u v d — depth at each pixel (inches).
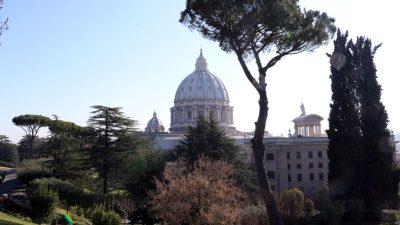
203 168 2043.6
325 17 1205.7
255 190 2650.1
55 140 2807.6
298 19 1149.1
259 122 1165.1
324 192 3186.5
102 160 2878.9
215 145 2849.4
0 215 1370.6
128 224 2171.5
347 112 2373.3
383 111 2365.9
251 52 1243.2
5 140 5516.7
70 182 2554.1
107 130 2898.6
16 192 2194.9
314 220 2096.5
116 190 3083.2
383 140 2319.1
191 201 1466.5
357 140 2316.7
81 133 3211.1
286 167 4306.1
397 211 2308.1
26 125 4087.1
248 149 4559.5
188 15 1189.7
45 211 1514.5
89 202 2278.5
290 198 2097.7
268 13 1088.8
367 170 2298.2
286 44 1190.3
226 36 1168.8
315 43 1207.6
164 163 2463.1
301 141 4453.7
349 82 2418.8
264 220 1749.5
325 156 4431.6
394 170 2340.1
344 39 2486.5
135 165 2463.1
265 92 1180.5
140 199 2172.7
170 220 1465.3
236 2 1089.4
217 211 1432.1
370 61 2437.3
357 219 2144.4
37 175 2586.1
